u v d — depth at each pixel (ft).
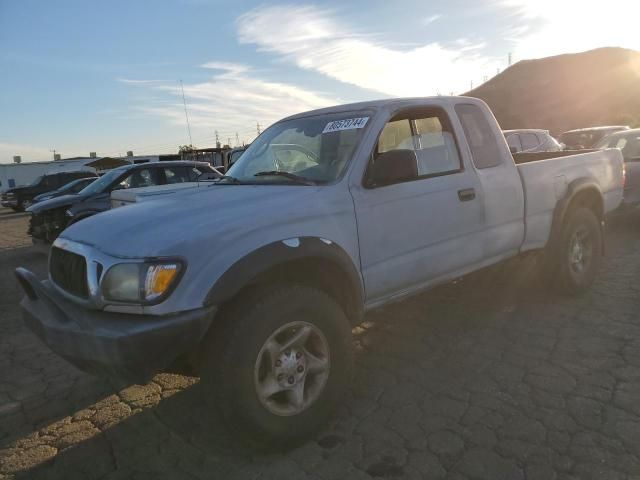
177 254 8.50
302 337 9.62
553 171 15.87
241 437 9.21
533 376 11.82
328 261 10.22
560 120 297.53
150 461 9.59
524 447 9.20
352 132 11.90
